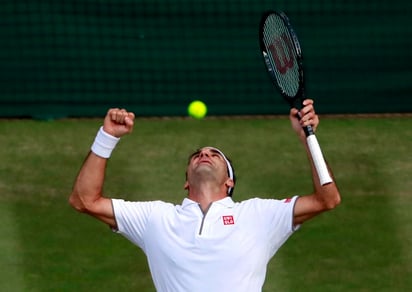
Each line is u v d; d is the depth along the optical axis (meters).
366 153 46.00
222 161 25.48
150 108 50.34
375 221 40.19
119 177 43.47
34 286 35.62
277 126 48.91
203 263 23.77
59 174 44.00
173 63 50.12
